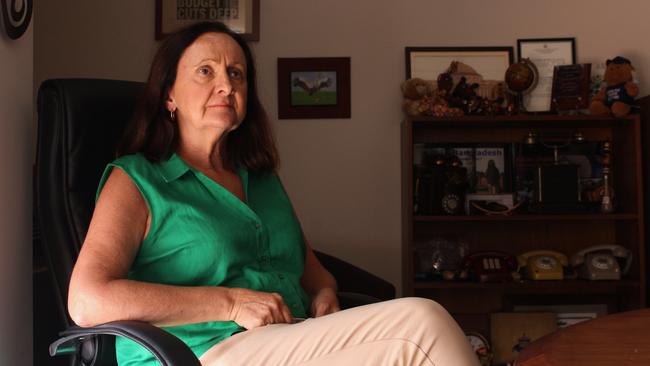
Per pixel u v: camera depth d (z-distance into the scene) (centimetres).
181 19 334
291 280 189
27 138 202
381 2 336
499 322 329
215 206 179
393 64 337
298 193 337
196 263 169
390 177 337
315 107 335
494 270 313
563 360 125
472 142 337
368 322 142
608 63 320
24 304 198
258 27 335
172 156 181
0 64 186
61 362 233
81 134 183
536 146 337
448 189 320
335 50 337
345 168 337
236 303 160
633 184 314
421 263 324
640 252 309
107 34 332
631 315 162
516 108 325
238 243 177
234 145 201
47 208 178
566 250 340
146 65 333
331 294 198
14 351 192
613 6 338
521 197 334
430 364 137
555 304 337
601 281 310
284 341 150
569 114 325
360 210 337
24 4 196
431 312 140
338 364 143
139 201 165
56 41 331
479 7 337
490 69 335
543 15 338
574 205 320
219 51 184
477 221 339
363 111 336
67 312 173
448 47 336
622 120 316
